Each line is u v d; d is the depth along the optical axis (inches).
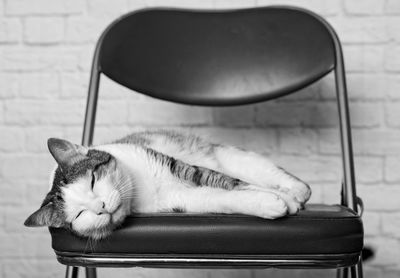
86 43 67.6
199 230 36.6
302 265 36.8
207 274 68.6
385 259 66.0
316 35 53.5
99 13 67.4
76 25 67.6
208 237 36.5
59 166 44.9
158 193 45.2
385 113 65.5
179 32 56.5
